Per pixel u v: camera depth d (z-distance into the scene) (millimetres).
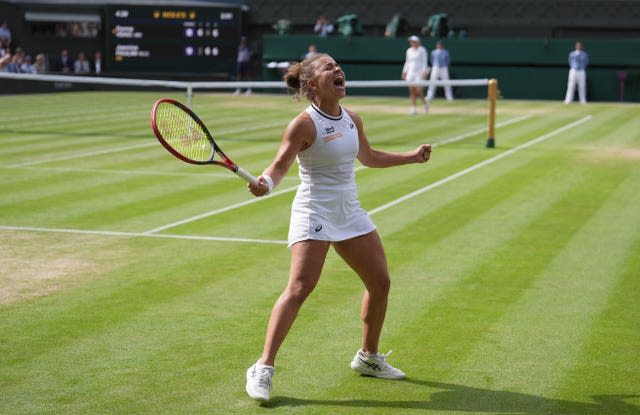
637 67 45688
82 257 12617
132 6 49781
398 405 7520
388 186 18562
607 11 48812
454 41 47656
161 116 7613
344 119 7762
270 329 7598
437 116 36594
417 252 12945
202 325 9602
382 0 52188
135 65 50219
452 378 8133
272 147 25453
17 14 49844
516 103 44344
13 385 7871
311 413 7336
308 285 7668
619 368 8367
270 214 15695
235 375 8148
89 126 31703
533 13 49906
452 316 9961
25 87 47312
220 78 50531
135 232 14234
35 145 25781
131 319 9789
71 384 7906
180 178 19719
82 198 17234
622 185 18719
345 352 8797
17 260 12430
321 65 7562
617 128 31328
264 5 53781
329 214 7695
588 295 10789
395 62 48438
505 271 11906
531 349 8891
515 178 19594
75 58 50969
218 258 12562
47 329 9445
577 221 15102
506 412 7375
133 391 7754
